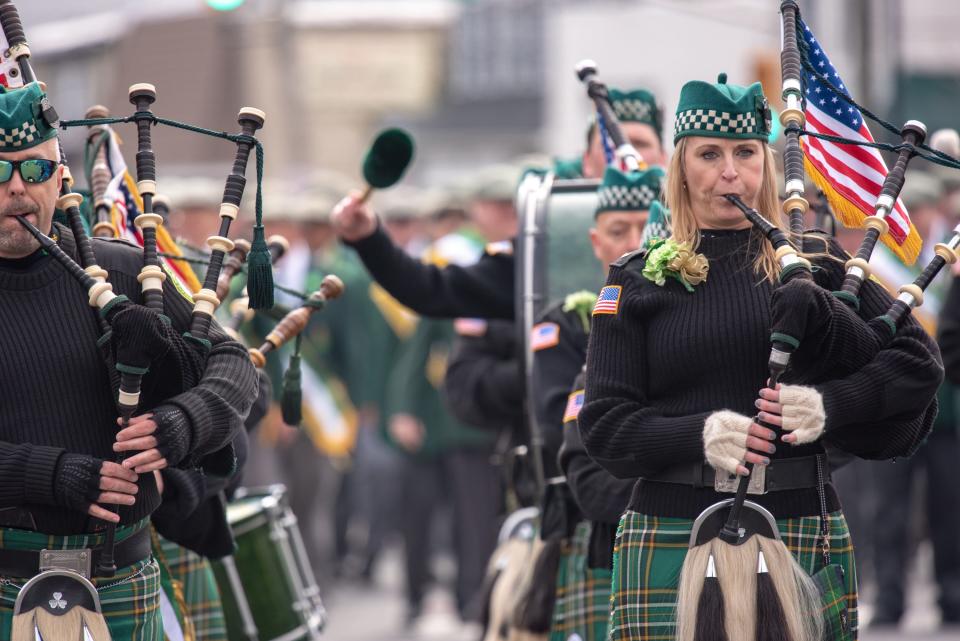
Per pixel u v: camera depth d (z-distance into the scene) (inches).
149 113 450.3
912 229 489.1
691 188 444.8
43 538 427.8
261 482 1015.0
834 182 489.1
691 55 2020.2
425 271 631.2
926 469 923.4
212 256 448.5
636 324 442.0
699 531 428.8
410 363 1002.7
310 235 1088.8
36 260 434.6
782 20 472.7
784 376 430.0
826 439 443.8
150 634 443.8
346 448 1064.8
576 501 522.6
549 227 585.3
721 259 441.1
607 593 547.5
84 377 430.9
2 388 426.0
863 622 937.5
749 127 439.8
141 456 414.9
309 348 1058.1
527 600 562.6
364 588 1195.3
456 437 972.6
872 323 428.8
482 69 2374.5
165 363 432.8
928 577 1131.9
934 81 1875.0
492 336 706.8
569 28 2071.9
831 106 486.3
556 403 554.6
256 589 571.8
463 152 2378.2
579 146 2079.2
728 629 419.8
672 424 426.3
